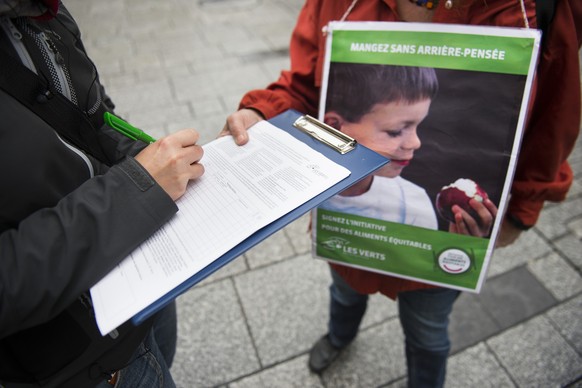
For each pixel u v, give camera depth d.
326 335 1.78
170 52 4.33
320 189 0.77
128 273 0.66
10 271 0.60
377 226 1.05
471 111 0.87
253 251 2.27
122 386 0.88
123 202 0.68
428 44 0.87
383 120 0.96
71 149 0.74
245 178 0.82
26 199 0.65
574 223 2.40
